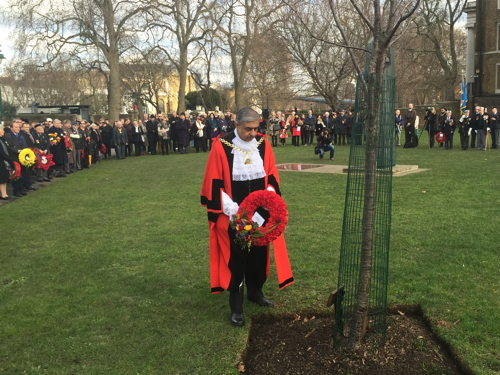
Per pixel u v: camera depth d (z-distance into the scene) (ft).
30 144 39.78
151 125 67.72
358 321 10.44
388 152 10.75
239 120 12.00
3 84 140.46
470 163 42.52
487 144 60.54
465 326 11.39
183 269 16.74
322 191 30.73
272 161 12.85
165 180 39.78
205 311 13.21
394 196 27.89
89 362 10.66
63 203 30.86
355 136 11.19
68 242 20.88
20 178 35.27
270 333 12.05
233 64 113.29
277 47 95.45
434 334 11.30
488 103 102.32
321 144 50.60
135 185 37.65
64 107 102.01
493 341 10.66
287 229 21.20
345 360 10.28
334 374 9.92
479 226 20.36
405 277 14.85
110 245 20.10
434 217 22.25
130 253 18.79
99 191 35.40
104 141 67.62
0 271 17.22
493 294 13.32
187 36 107.86
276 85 112.37
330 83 95.55
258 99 139.23
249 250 11.98
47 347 11.41
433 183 31.96
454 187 30.07
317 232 20.56
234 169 12.22
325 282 14.80
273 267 16.60
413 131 61.57
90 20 91.91
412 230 20.15
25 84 101.55
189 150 68.74
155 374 10.09
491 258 16.29
